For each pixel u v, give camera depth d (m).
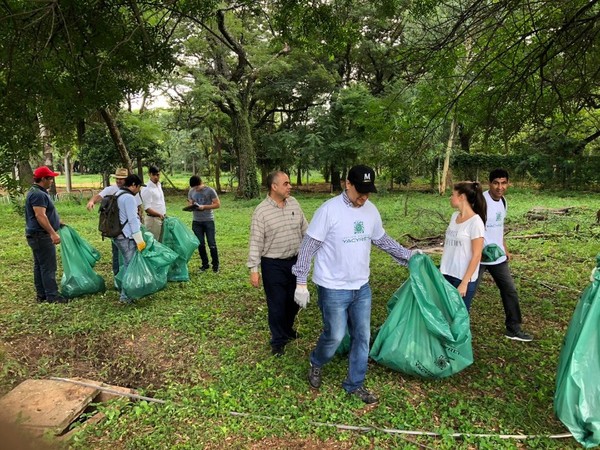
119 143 8.00
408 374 3.79
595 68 5.75
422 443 3.02
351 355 3.52
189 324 5.07
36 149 3.38
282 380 3.78
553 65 5.98
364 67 25.80
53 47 3.60
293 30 5.82
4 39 3.34
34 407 3.37
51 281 5.89
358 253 3.31
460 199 4.04
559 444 2.99
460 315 3.59
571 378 2.89
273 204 4.20
